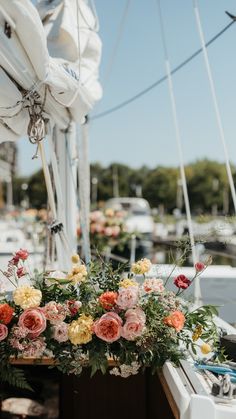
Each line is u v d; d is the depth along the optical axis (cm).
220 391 166
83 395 244
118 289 216
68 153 339
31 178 4316
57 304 205
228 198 4778
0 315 201
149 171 5216
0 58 190
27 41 198
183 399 166
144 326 201
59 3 286
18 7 188
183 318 204
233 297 390
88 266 232
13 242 666
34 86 216
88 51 302
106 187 4991
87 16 308
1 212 3175
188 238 247
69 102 246
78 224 531
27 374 245
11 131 243
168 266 347
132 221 1529
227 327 267
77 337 198
